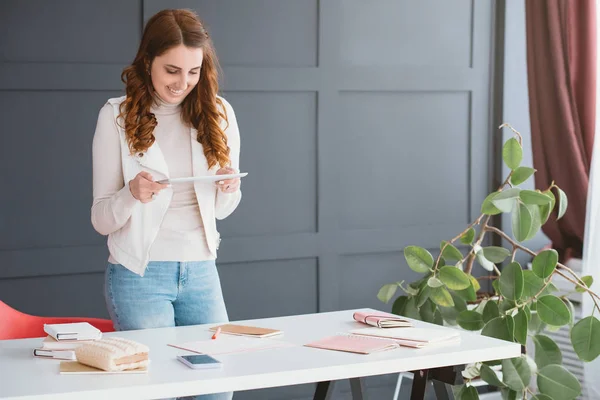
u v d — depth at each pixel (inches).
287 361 79.3
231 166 106.9
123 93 152.6
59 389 69.3
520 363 115.3
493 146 181.3
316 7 165.6
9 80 145.9
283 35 163.5
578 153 164.7
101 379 72.6
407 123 174.9
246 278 163.9
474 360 84.6
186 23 98.7
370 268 173.5
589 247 146.0
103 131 100.4
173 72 98.3
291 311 167.6
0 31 145.6
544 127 169.3
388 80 171.2
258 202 164.1
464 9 177.2
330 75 166.7
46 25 148.1
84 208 152.6
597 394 145.1
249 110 162.1
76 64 149.2
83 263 152.4
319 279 168.7
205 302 102.5
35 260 149.4
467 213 181.2
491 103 180.4
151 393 70.7
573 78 165.3
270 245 164.4
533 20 170.1
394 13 171.6
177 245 100.3
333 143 168.6
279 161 165.2
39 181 149.6
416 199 176.6
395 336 88.1
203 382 72.3
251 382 74.2
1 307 114.0
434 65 175.2
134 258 99.2
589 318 117.3
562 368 115.0
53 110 149.5
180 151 102.5
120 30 152.3
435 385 90.4
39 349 81.7
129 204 95.5
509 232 179.9
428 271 127.0
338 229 169.8
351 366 78.3
